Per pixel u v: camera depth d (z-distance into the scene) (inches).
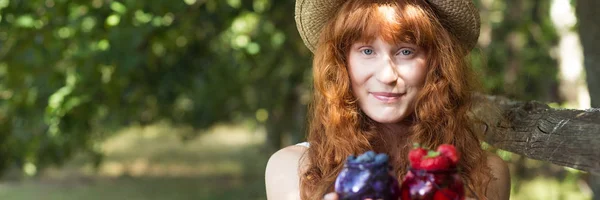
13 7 277.0
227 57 411.5
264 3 347.3
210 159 959.6
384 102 92.4
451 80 94.3
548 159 92.0
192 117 577.6
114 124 458.6
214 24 340.8
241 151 1071.0
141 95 374.6
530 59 446.9
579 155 83.8
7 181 729.0
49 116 301.6
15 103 341.1
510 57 435.8
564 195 387.2
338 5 98.8
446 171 70.1
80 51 283.4
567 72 428.8
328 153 95.2
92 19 286.2
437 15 97.7
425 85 93.6
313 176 95.0
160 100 398.6
